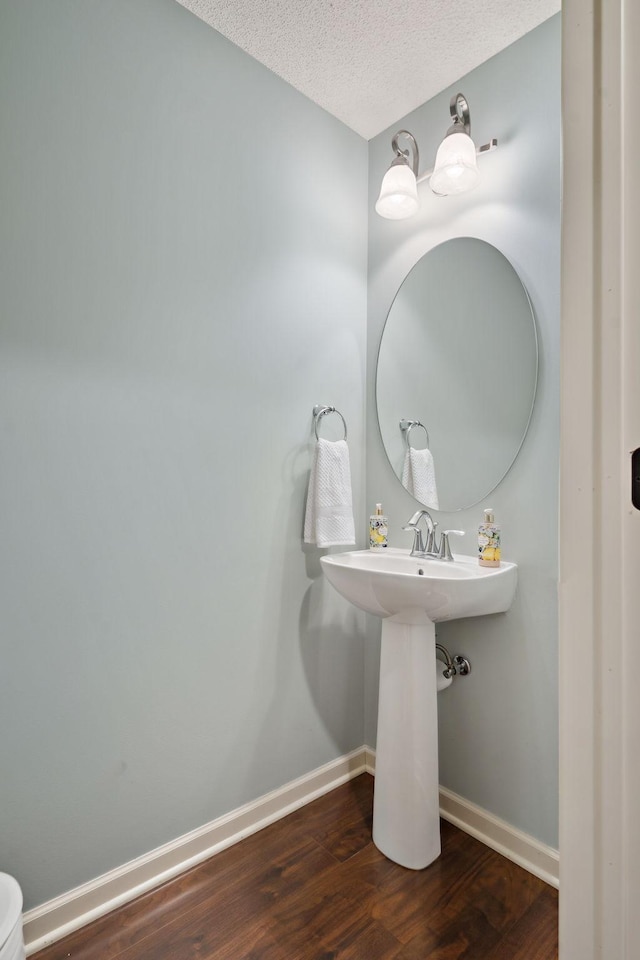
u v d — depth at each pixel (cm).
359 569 151
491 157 171
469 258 177
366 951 126
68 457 134
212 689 163
